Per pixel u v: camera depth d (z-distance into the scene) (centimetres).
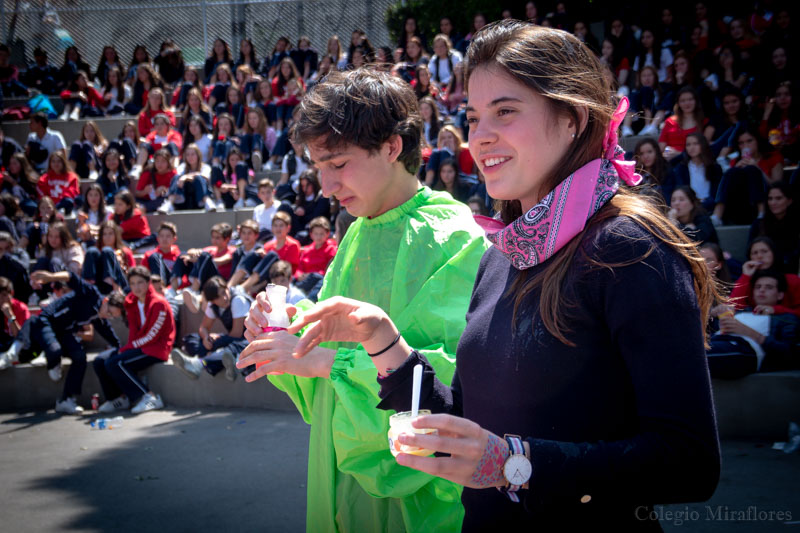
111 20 1455
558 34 120
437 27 1289
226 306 662
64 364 688
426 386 146
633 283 105
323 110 174
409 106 181
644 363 104
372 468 174
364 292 189
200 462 479
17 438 573
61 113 1297
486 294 134
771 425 453
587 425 112
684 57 875
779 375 450
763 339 456
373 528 182
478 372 125
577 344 111
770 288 488
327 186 182
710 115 832
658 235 109
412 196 190
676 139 755
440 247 180
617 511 115
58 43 1454
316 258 746
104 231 816
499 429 120
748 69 920
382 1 1392
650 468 100
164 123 1055
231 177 970
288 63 1156
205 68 1323
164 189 965
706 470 102
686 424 101
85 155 1052
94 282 772
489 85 120
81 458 504
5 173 977
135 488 434
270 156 1043
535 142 118
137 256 859
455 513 171
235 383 631
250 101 1149
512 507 121
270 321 175
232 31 1434
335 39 1205
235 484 432
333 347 190
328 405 188
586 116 118
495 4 1233
